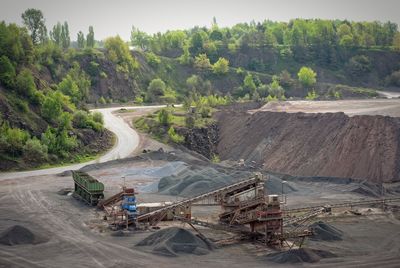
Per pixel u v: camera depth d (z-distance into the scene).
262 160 117.31
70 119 121.44
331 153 106.56
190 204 65.00
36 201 77.50
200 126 135.88
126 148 122.25
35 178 95.81
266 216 57.75
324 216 74.06
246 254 55.56
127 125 142.00
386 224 71.06
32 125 116.56
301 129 117.81
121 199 71.88
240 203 61.69
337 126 111.81
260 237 60.09
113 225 64.12
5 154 105.19
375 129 105.56
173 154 113.06
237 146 128.12
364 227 69.06
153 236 57.59
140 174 98.94
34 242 57.19
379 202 79.81
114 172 100.81
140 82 191.62
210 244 57.59
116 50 190.50
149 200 78.94
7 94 118.62
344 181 94.31
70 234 60.94
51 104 121.50
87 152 118.88
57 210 72.38
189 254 54.31
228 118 141.00
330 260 53.38
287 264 51.75
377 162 100.12
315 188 91.88
